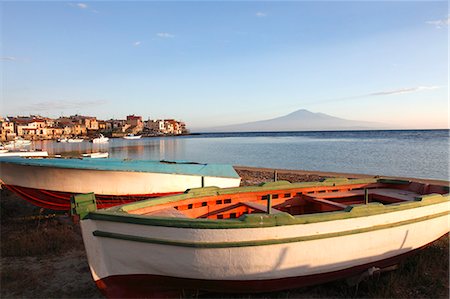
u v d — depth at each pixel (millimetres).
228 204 7586
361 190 9305
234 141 100125
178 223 4977
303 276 5633
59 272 6828
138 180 10922
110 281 5297
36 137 103188
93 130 131125
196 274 5191
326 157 40875
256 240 5148
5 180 10891
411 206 6621
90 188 10508
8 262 7266
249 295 5852
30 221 10305
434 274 6820
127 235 5090
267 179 21891
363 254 6074
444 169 27750
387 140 81375
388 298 5887
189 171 12094
